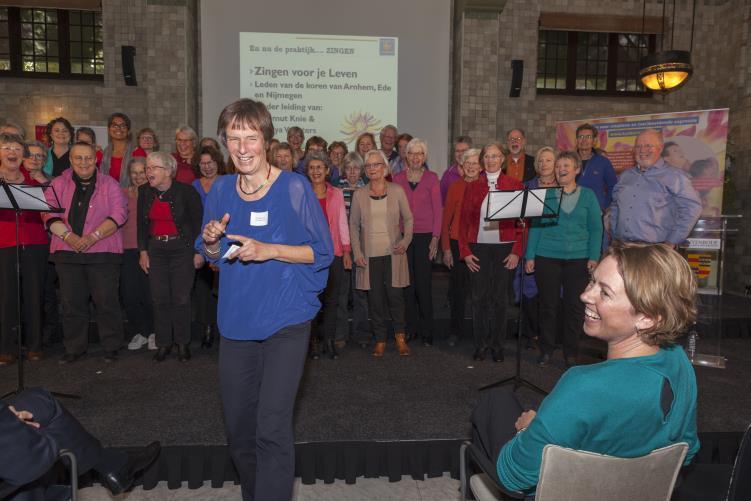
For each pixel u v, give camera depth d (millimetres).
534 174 5598
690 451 1426
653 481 1260
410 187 4617
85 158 3900
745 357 4629
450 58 8094
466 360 4281
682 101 8359
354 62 7770
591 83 8484
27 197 3168
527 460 1279
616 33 8469
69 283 4035
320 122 7766
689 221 3766
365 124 7828
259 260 1817
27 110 7672
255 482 2016
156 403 3318
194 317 4875
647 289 1199
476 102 7816
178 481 2561
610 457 1207
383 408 3277
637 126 5922
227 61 7629
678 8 8180
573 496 1235
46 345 4570
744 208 7297
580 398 1209
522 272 3568
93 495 2461
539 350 4504
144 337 4586
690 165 5734
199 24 7754
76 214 3953
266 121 1870
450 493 2553
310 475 2615
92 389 3559
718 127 5590
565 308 4051
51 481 2020
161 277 4090
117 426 2965
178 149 4949
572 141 6277
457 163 5422
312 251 1917
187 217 4055
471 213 4137
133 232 4457
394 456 2662
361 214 4340
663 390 1229
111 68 7633
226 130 1844
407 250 4719
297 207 1928
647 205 3855
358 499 2490
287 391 1871
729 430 3066
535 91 8258
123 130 5012
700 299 5184
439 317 5199
